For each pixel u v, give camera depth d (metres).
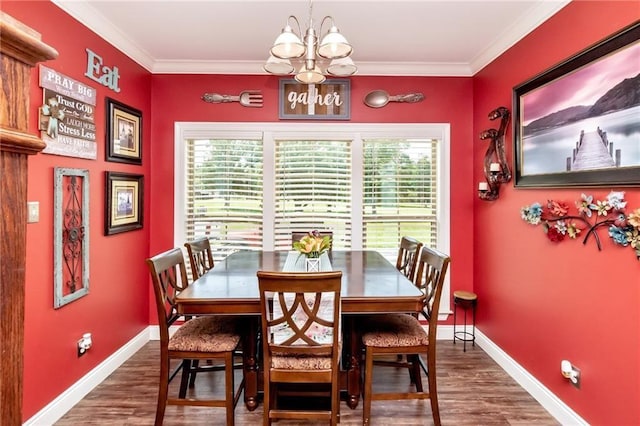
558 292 2.12
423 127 3.36
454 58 3.15
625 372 1.67
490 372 2.69
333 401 1.79
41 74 1.98
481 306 3.19
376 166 3.39
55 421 2.09
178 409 2.21
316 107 3.35
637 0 1.59
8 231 0.52
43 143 0.57
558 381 2.12
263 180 3.37
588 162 1.84
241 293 1.91
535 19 2.32
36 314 1.98
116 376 2.62
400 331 2.08
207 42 2.85
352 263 2.66
